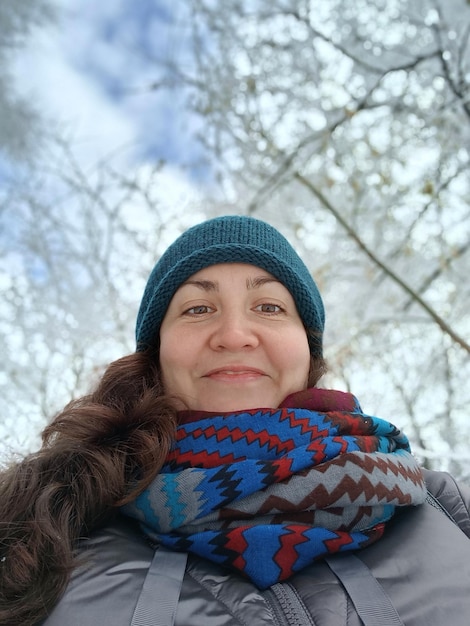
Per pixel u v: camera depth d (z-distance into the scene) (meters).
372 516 0.36
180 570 0.32
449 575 0.33
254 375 0.42
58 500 0.37
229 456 0.38
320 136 1.04
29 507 0.36
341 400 0.44
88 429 0.41
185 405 0.42
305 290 0.45
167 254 0.48
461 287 1.11
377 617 0.30
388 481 0.37
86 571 0.33
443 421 1.11
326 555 0.34
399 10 1.06
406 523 0.38
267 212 1.14
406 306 1.11
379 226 1.12
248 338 0.41
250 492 0.35
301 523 0.35
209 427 0.40
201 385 0.42
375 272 1.10
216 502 0.35
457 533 0.38
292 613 0.30
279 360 0.42
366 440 0.40
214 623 0.29
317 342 0.49
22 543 0.34
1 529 0.35
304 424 0.39
